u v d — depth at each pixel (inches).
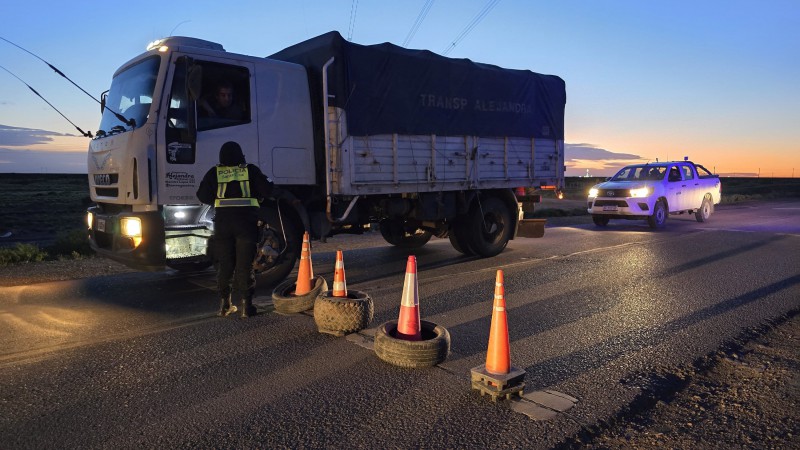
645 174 663.1
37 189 2874.0
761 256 388.5
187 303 252.2
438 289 281.9
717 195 730.8
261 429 125.0
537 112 421.1
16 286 292.8
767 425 129.0
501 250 401.4
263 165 285.0
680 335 199.6
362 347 185.3
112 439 120.3
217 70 268.7
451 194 366.3
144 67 264.2
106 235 280.4
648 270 336.2
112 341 192.2
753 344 192.2
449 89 351.9
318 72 301.9
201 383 153.1
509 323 215.8
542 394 144.9
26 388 149.4
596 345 187.8
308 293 230.4
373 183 313.4
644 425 129.7
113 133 269.6
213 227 246.1
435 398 142.3
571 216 876.6
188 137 253.0
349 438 120.6
